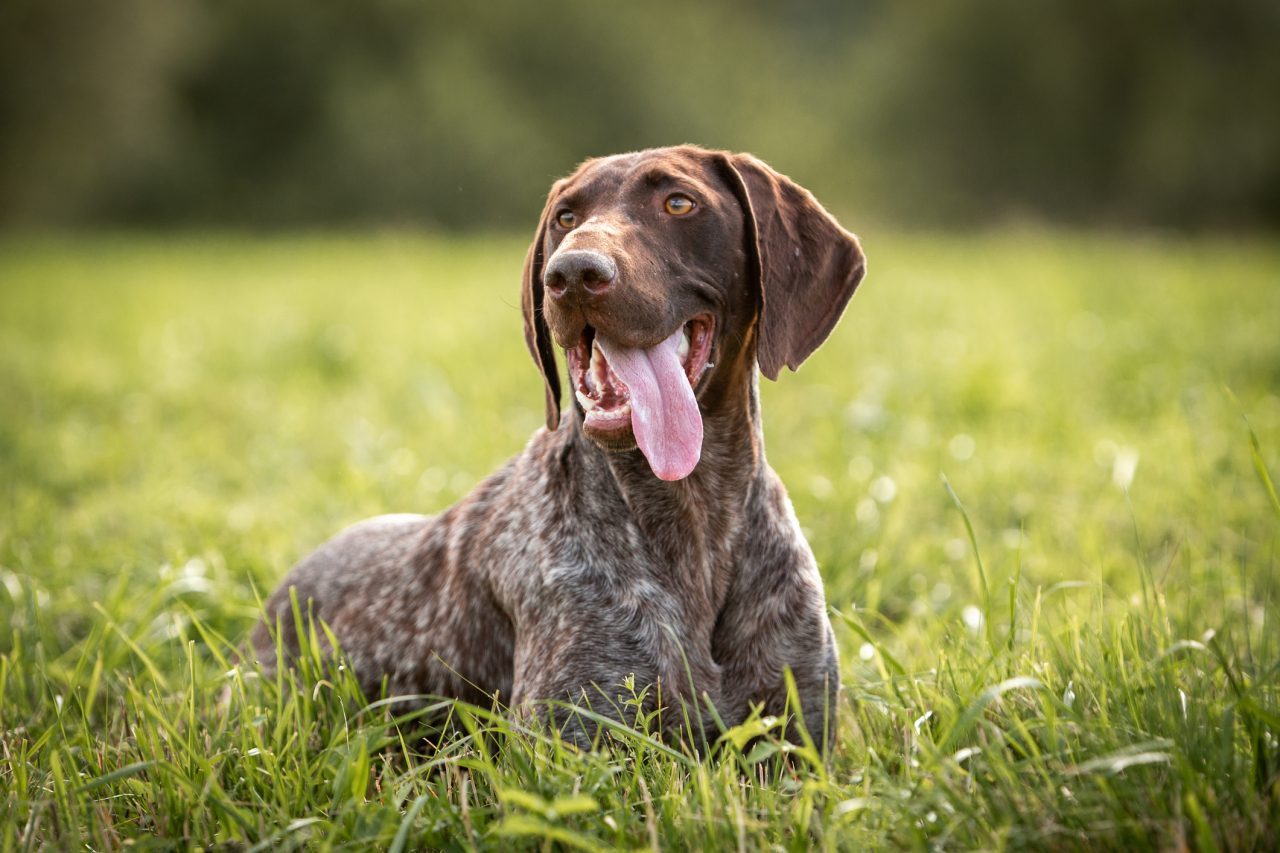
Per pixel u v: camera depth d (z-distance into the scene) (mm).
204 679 5789
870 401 12242
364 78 68312
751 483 5195
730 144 73188
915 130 71938
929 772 4090
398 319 21953
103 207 65125
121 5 54125
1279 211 60469
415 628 5598
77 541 8461
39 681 5977
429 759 5219
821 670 5152
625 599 4891
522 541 5160
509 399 13375
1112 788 3891
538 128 70375
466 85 68562
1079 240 50406
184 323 22938
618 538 4969
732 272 5051
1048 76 68000
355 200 66938
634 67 72812
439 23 71562
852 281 5266
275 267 37688
